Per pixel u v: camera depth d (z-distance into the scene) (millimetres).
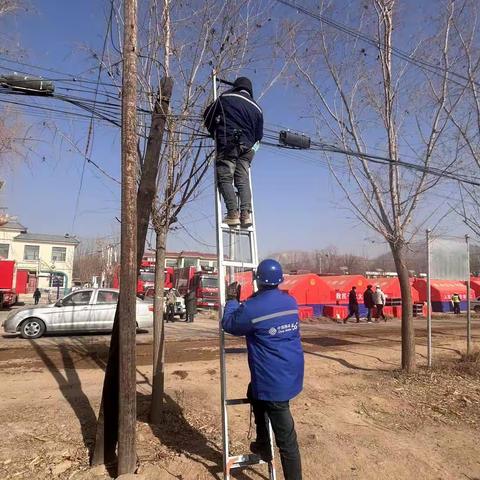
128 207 5035
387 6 9914
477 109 10867
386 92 10062
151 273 38812
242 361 11406
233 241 5441
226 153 5156
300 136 9828
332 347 14367
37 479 4887
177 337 16859
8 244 65375
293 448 4340
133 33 5254
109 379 5266
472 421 7199
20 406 7250
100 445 5207
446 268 11078
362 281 29828
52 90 7293
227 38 6953
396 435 6508
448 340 16766
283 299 4461
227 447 4648
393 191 10039
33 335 15875
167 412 7016
